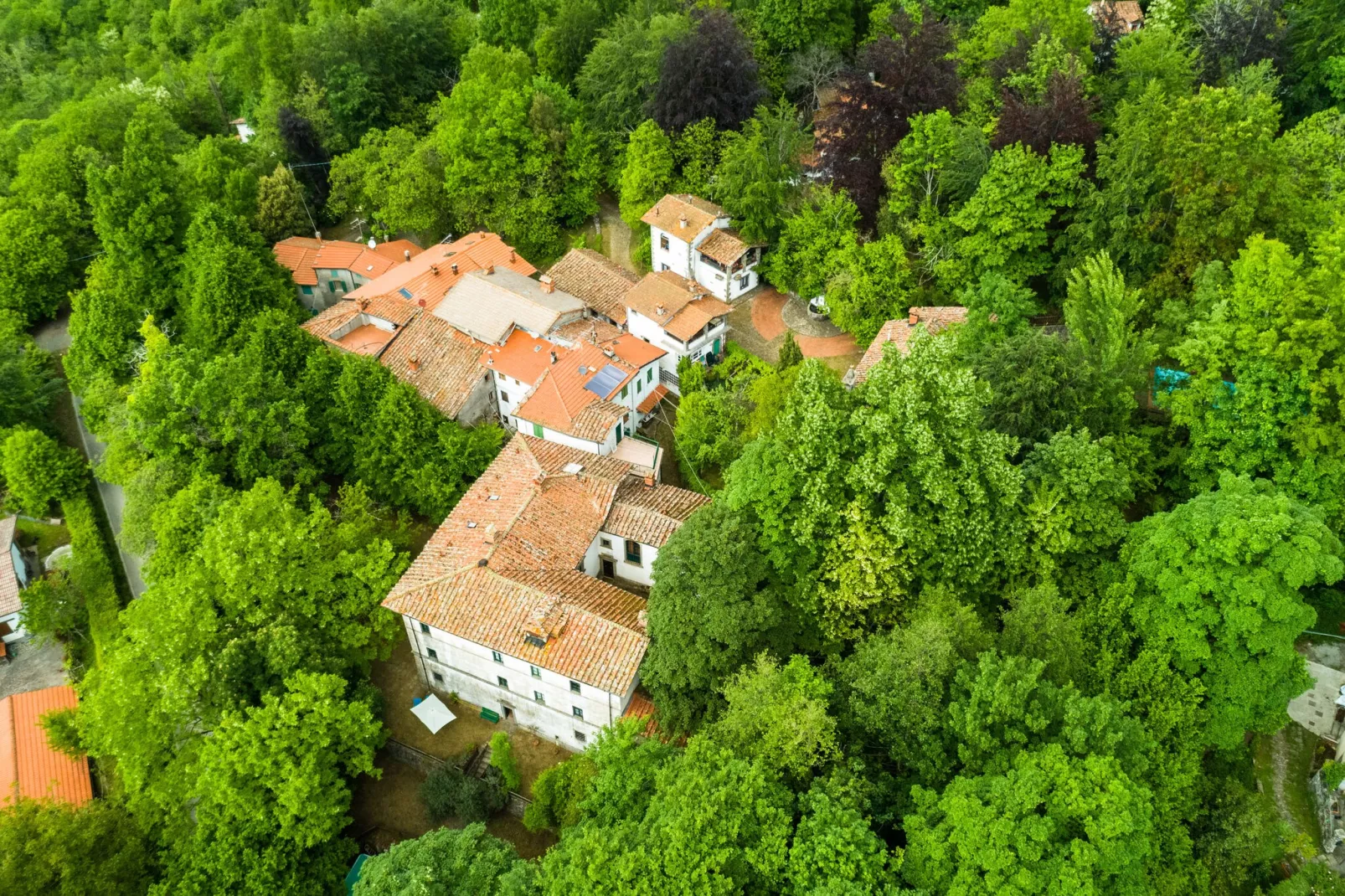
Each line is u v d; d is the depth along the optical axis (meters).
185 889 40.91
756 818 35.12
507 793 47.31
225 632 47.38
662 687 45.25
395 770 50.41
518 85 89.88
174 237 75.44
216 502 54.12
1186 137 55.66
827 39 88.38
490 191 85.50
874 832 35.84
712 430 62.56
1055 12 78.25
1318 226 54.22
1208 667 39.91
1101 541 43.81
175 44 137.62
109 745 44.62
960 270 65.88
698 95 80.25
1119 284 51.47
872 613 45.34
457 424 65.75
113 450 62.06
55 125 99.69
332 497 64.00
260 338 64.38
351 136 98.81
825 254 71.81
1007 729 36.12
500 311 71.75
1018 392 47.66
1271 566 38.16
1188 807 39.12
